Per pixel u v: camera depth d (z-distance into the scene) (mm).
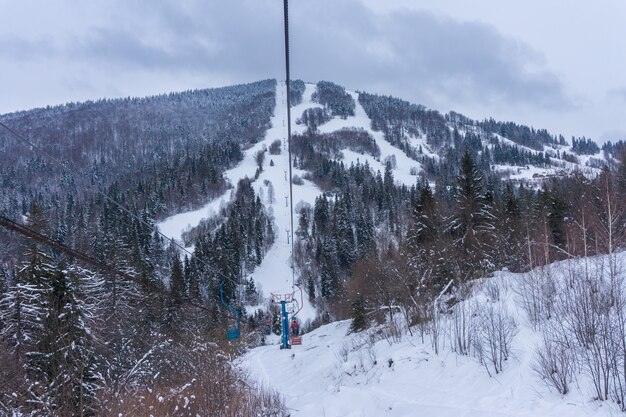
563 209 36375
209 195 178000
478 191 36844
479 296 22359
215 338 31438
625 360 10656
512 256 32031
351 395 16500
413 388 15641
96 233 79250
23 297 24031
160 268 89062
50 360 21250
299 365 29328
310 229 150250
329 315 83000
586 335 13172
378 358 20672
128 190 154000
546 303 16875
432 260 29375
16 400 17594
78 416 18609
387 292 31094
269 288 116000
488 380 14133
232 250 113312
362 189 170500
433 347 18453
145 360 23094
